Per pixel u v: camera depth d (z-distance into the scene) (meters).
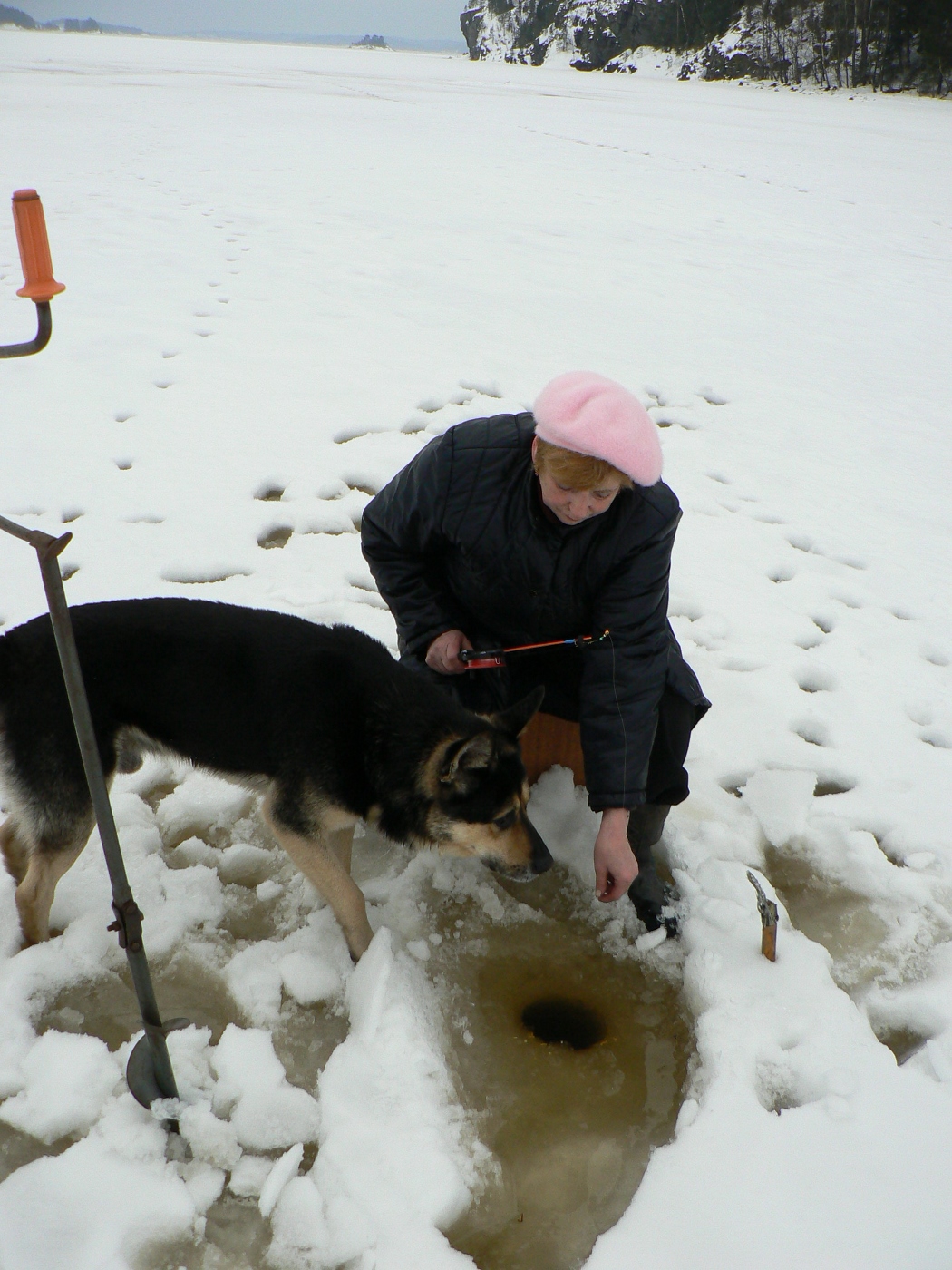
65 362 6.64
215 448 5.61
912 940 2.81
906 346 8.77
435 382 6.83
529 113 29.34
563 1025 2.55
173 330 7.44
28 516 4.70
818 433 6.73
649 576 2.59
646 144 22.09
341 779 2.51
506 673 2.93
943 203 15.93
